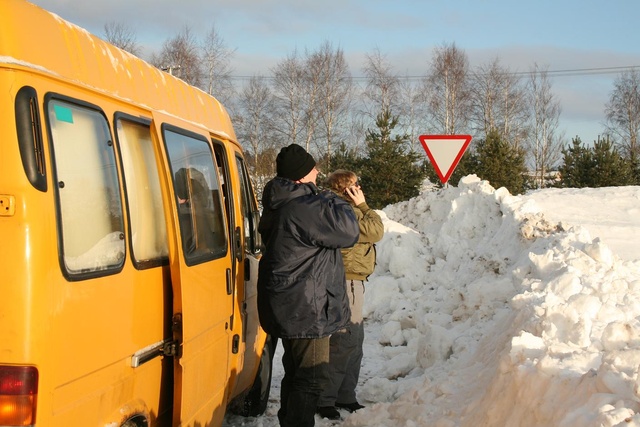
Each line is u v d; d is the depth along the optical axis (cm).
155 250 382
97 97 338
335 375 621
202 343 422
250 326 567
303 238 476
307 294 475
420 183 2205
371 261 643
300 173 498
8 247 273
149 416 369
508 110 5425
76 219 306
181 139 432
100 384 317
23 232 274
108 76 354
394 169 2159
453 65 5231
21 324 271
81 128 320
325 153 4466
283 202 487
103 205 328
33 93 286
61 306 288
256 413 625
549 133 5988
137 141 377
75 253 302
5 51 282
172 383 398
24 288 272
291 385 495
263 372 623
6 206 274
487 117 5375
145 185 379
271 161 4000
